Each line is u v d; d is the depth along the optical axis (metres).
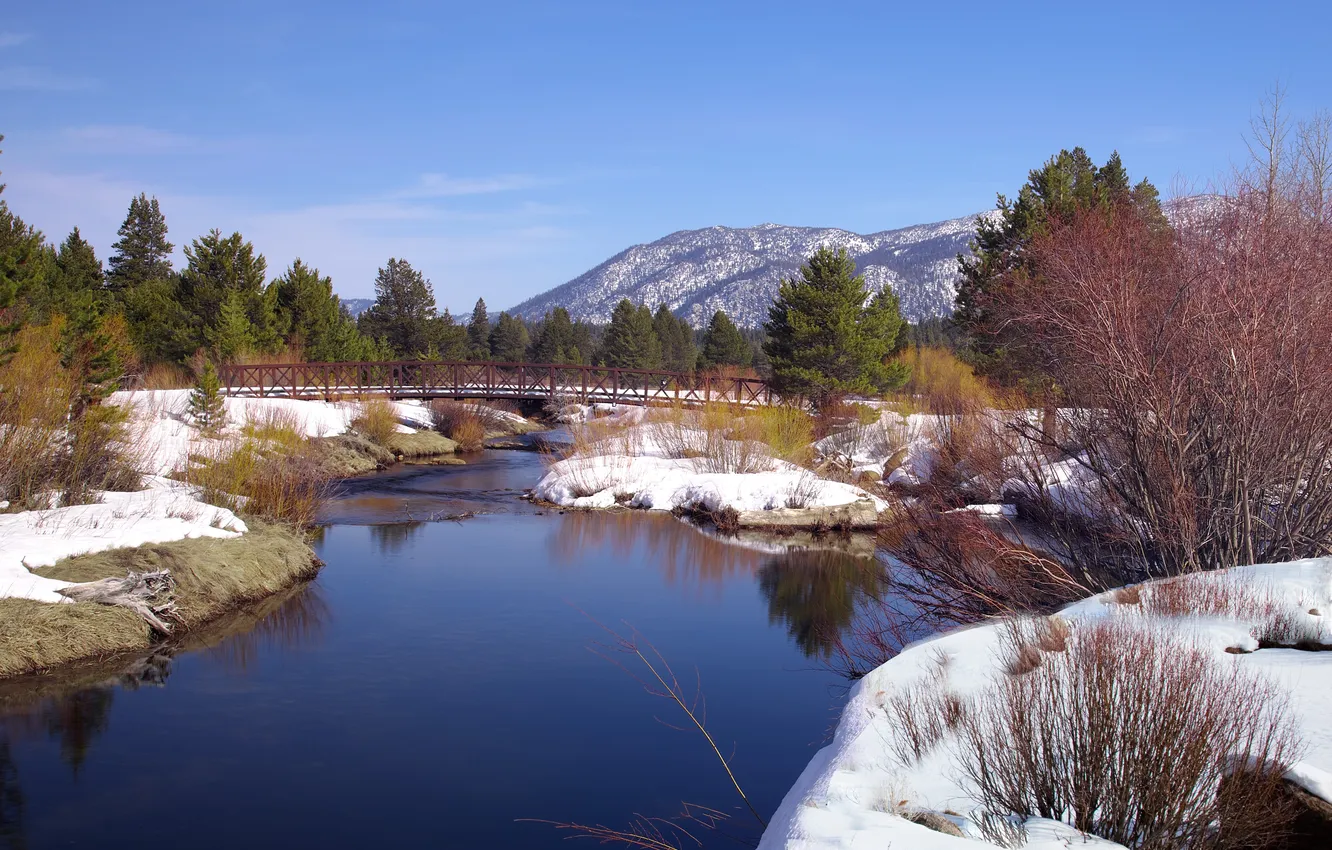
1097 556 12.06
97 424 17.08
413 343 66.19
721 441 27.88
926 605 12.80
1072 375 12.82
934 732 6.16
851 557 18.98
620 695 10.52
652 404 36.84
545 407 55.94
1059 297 12.59
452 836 7.27
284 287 49.97
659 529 21.62
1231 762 4.55
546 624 13.36
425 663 11.52
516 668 11.40
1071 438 13.34
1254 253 11.20
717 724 9.66
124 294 49.53
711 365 71.81
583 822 7.56
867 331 37.34
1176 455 11.10
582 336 101.69
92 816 7.55
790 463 27.50
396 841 7.20
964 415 19.78
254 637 12.34
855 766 5.93
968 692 6.82
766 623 13.62
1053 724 4.98
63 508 14.46
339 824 7.51
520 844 7.18
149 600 12.00
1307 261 11.18
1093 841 4.44
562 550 18.81
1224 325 11.11
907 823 4.83
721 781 8.32
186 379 39.78
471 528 21.02
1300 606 7.60
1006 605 11.19
